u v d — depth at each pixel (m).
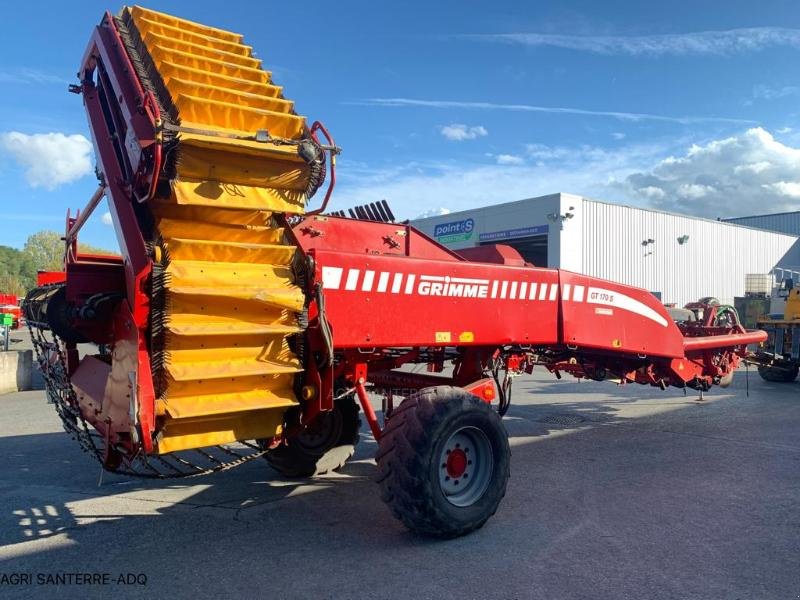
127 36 4.32
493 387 4.96
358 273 4.28
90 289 4.34
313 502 5.18
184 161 3.56
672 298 34.72
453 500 4.35
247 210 3.84
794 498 5.22
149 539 4.34
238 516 4.82
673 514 4.82
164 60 3.98
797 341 12.85
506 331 5.18
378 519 4.74
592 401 10.60
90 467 6.34
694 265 36.06
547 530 4.48
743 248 39.12
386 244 5.89
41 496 5.35
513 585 3.59
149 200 3.73
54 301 4.54
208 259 3.77
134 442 3.36
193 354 3.60
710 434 7.90
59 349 5.07
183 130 3.48
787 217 51.19
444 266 4.78
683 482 5.70
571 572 3.77
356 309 4.27
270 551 4.11
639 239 32.94
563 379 13.76
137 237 3.77
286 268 4.04
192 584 3.61
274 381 3.92
